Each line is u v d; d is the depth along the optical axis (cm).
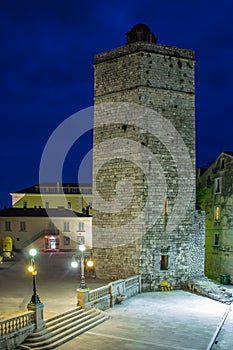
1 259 4991
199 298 3375
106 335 2417
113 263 3738
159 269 3641
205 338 2402
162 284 3600
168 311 2966
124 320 2727
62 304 2742
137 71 3672
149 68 3684
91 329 2519
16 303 2747
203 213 3941
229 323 2739
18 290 3184
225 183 4366
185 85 3816
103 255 3800
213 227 4528
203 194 4725
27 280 3638
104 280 3672
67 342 2280
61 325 2408
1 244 6581
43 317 2388
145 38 3812
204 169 4994
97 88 3922
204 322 2711
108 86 3847
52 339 2234
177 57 3784
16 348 2116
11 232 6606
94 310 2755
